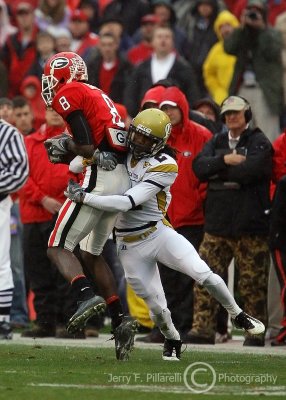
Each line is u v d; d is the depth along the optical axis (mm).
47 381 26156
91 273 30375
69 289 39938
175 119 39062
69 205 29203
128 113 51188
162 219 29938
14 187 38562
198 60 56156
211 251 38312
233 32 50094
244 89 50188
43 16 61719
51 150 29391
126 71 53906
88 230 29250
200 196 39469
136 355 32125
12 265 45375
